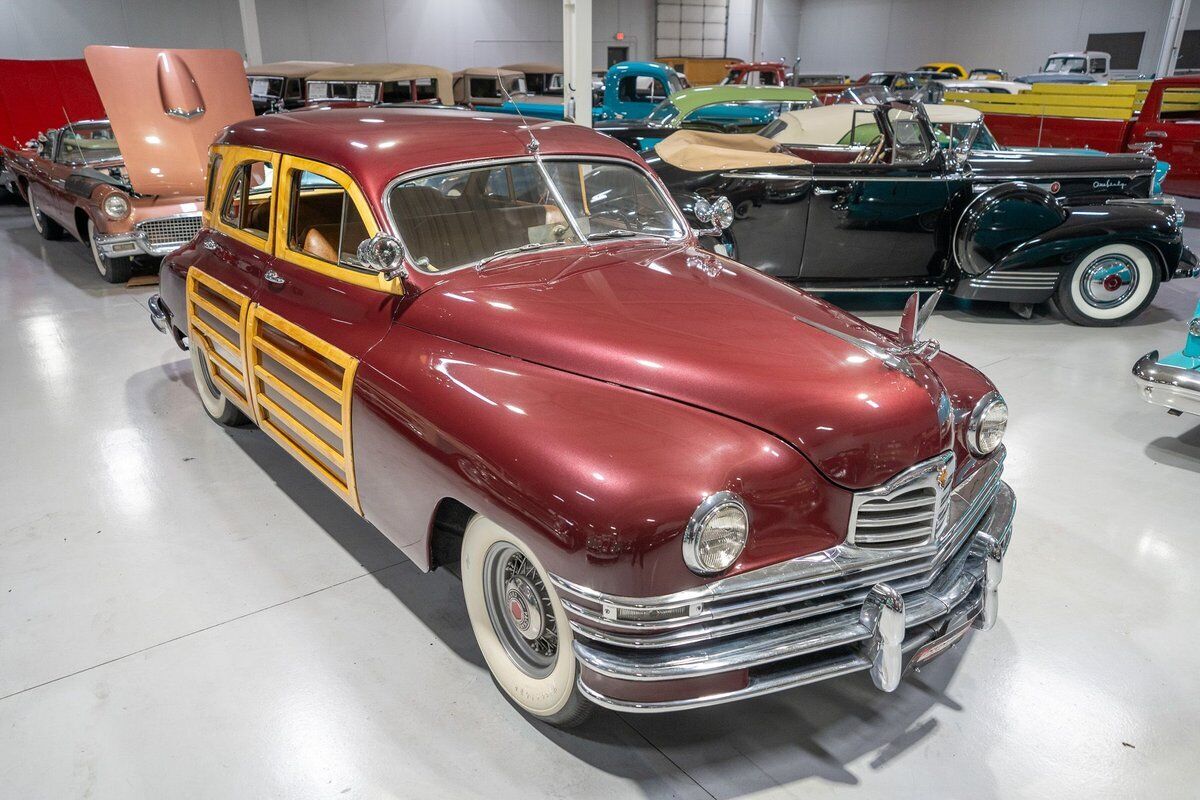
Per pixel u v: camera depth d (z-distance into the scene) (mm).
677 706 2008
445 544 2613
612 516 1888
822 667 2100
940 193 6355
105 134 8750
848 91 6598
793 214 6258
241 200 3629
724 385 2205
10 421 4602
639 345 2361
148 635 2846
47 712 2502
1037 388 5184
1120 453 4277
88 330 6297
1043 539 3473
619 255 3045
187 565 3254
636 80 13117
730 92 9523
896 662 2076
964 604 2418
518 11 23328
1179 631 2896
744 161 6168
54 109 9672
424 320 2643
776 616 2041
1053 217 6250
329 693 2578
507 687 2494
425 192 2861
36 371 5410
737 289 2803
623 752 2352
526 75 13461
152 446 4289
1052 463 4164
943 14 27797
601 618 1952
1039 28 25688
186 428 4520
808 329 2504
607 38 26578
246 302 3373
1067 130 11594
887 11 29297
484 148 3002
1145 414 4785
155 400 4918
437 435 2309
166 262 4262
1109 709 2529
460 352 2504
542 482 2006
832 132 7344
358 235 2930
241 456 4180
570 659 2148
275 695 2566
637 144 8852
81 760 2328
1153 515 3668
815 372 2268
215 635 2846
